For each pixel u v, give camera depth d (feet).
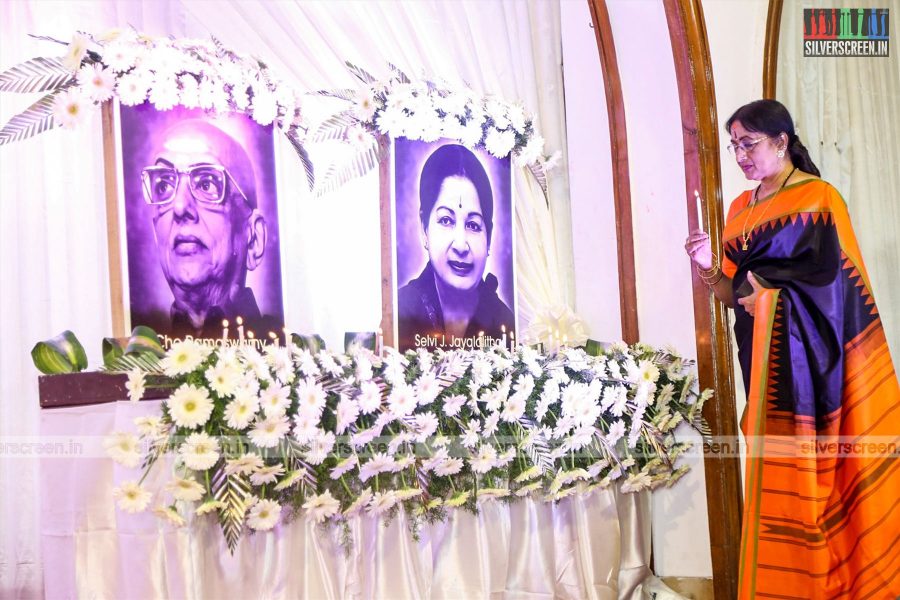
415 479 9.20
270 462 8.00
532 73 13.56
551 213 13.28
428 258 11.64
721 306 11.40
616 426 10.47
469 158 12.13
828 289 9.20
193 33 12.35
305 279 12.41
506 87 13.47
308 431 8.09
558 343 11.64
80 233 11.84
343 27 12.80
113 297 9.25
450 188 11.91
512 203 12.54
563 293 13.53
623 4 12.44
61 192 11.82
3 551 11.10
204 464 7.45
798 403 9.19
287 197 12.34
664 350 11.57
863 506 9.05
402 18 13.11
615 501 10.77
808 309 9.32
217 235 9.94
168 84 9.53
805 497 9.04
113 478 7.78
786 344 9.36
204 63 9.85
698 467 11.46
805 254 9.55
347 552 8.71
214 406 7.66
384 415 8.79
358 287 12.59
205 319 9.77
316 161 12.37
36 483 11.34
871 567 8.94
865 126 13.52
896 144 13.73
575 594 10.19
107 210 9.30
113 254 9.27
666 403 11.01
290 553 8.36
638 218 12.37
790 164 10.04
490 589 9.67
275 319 10.34
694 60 11.49
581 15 13.25
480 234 12.12
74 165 11.89
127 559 7.64
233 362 7.79
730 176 11.75
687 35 11.47
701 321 11.44
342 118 11.22
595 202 13.03
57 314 11.69
